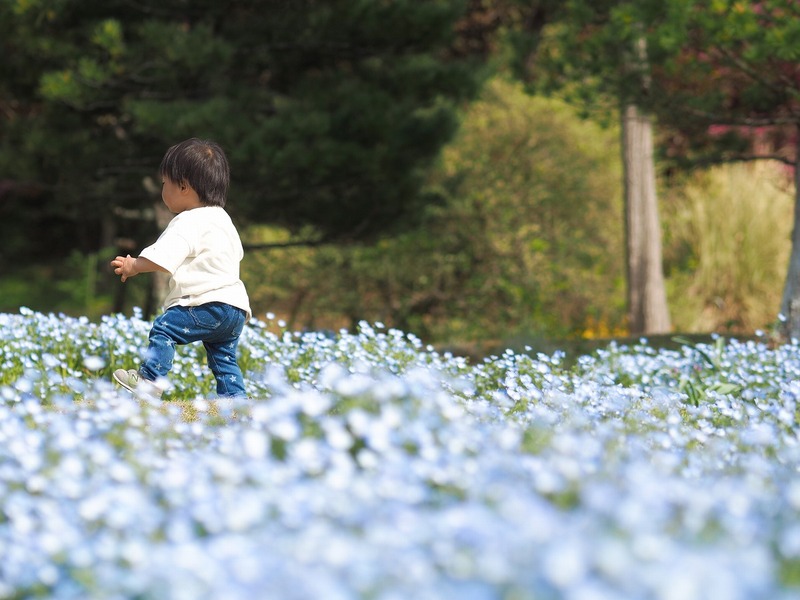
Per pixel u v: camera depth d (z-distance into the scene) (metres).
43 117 14.09
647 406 6.44
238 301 6.82
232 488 3.69
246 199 12.95
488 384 8.27
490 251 17.73
